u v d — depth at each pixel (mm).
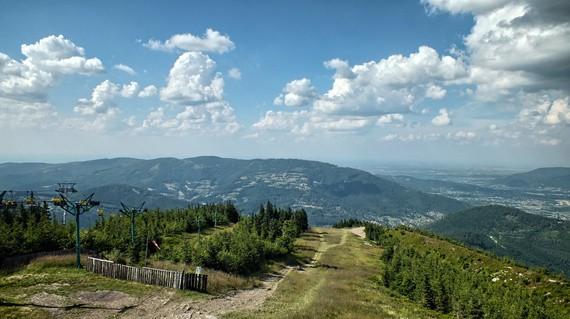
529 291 47938
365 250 87500
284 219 109812
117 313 28203
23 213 59281
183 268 43156
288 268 59344
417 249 76125
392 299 42656
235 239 57438
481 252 74375
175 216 84062
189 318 28078
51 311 27516
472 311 38344
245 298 35781
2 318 25484
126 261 43625
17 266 39656
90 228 59219
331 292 40406
